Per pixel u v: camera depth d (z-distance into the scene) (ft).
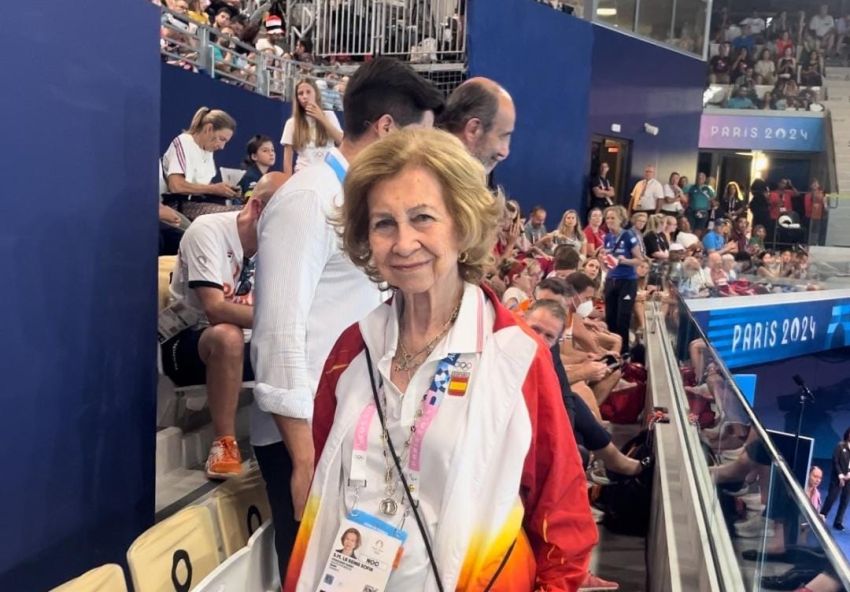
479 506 3.43
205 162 15.88
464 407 3.47
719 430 6.76
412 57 27.27
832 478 30.17
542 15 29.17
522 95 28.76
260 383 4.99
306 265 4.94
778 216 45.65
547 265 19.69
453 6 26.84
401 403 3.59
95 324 6.17
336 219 3.97
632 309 23.80
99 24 5.92
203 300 8.18
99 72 5.98
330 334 5.25
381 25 27.53
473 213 3.51
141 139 6.59
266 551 5.56
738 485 5.56
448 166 3.48
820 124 50.78
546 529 3.51
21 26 5.17
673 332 15.66
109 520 6.56
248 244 8.41
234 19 26.45
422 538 3.48
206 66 22.50
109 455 6.49
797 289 34.45
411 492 3.50
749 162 52.26
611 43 33.88
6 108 5.11
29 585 5.64
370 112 5.32
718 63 54.29
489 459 3.42
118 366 6.52
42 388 5.64
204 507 5.55
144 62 6.55
